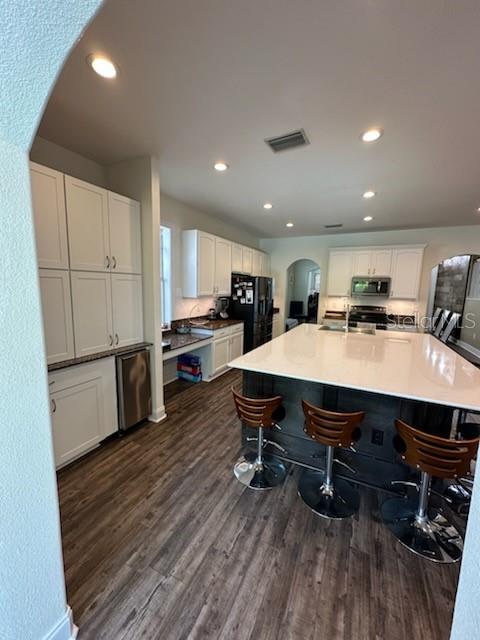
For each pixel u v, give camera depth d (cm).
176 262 405
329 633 117
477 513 67
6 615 92
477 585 65
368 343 289
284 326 684
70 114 191
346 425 172
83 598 128
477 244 501
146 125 204
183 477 211
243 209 427
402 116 188
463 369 205
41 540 100
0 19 64
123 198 255
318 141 223
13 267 85
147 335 290
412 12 115
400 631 118
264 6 114
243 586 134
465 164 259
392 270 530
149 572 140
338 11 116
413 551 153
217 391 384
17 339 87
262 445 217
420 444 150
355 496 194
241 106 181
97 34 126
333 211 425
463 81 154
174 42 131
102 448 247
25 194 86
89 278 231
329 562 147
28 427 92
